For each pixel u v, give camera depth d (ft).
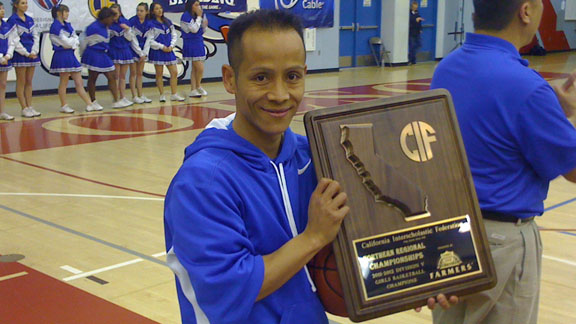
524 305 6.23
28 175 19.53
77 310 10.07
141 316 9.88
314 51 52.85
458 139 4.52
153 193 17.51
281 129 4.22
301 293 4.47
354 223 4.24
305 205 4.62
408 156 4.38
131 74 35.86
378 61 59.67
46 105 34.91
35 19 37.29
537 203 6.17
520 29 6.25
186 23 37.29
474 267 4.42
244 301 3.96
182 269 4.18
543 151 5.80
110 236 13.82
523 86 5.83
